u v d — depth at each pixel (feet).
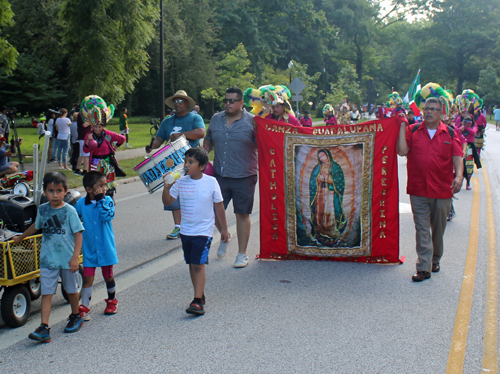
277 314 15.19
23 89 141.69
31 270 14.57
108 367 12.06
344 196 20.17
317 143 20.15
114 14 66.08
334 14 221.66
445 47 227.20
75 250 13.65
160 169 21.90
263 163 20.71
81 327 14.46
